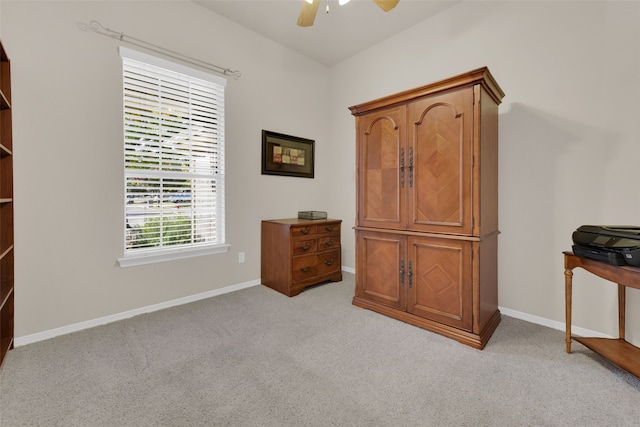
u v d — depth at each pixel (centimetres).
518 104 232
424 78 295
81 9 209
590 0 199
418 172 220
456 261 201
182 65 259
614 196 194
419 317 221
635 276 141
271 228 310
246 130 310
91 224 218
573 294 212
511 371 163
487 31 248
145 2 239
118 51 225
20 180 189
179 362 171
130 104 236
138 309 241
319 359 175
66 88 204
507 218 240
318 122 387
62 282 206
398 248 233
